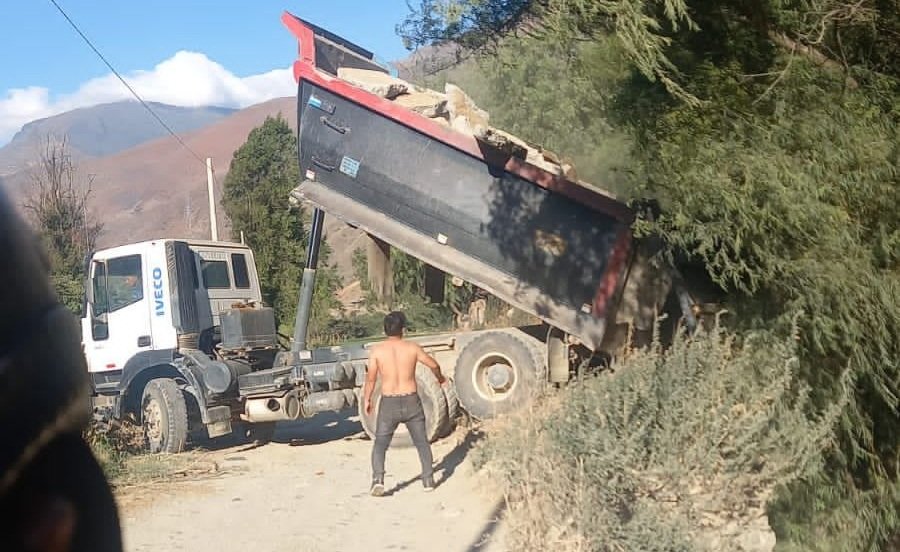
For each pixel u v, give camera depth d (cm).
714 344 675
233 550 750
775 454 627
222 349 1325
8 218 131
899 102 648
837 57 671
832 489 675
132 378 1289
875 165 609
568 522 635
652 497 627
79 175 2619
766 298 687
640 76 681
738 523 638
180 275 1305
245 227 3341
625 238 988
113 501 159
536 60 1024
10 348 128
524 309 1051
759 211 603
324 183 1159
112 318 1334
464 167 1068
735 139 636
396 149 1100
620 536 594
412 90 1152
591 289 1016
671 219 687
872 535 683
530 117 1167
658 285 991
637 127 679
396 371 935
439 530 781
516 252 1052
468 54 816
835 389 663
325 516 857
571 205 1017
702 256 691
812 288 617
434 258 1097
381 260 1152
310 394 1255
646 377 659
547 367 1096
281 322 3191
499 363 1123
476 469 887
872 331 624
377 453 931
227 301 1387
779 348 642
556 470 641
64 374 138
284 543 764
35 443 133
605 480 620
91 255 1355
